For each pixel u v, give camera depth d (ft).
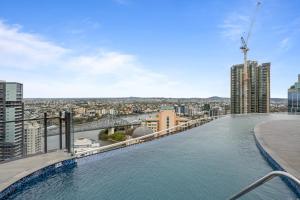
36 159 21.18
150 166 22.43
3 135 20.77
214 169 21.31
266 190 16.39
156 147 31.99
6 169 18.31
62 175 20.10
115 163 23.72
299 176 16.37
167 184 17.80
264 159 24.71
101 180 18.83
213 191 16.31
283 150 25.35
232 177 19.20
